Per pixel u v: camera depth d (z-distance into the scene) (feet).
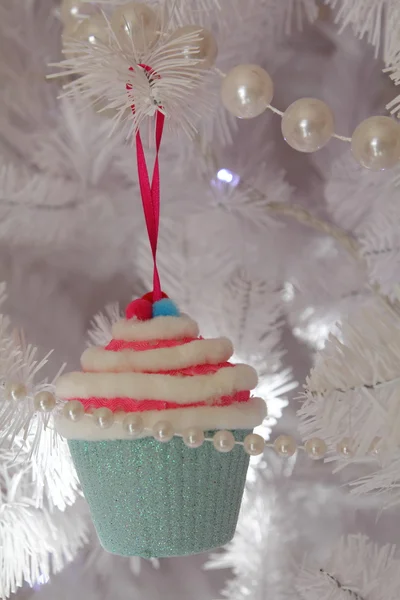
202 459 1.52
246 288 1.90
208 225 1.91
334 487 1.99
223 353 1.53
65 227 1.93
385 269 1.83
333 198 1.92
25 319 1.97
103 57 1.50
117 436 1.49
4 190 1.87
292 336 1.98
